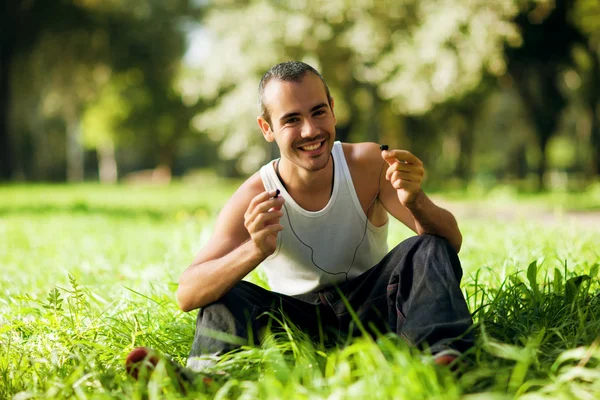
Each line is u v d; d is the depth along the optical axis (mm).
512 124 38719
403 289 2639
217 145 48375
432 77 15984
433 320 2422
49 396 2359
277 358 2465
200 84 22188
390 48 17438
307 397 2109
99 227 9938
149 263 5605
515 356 2217
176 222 10789
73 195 21578
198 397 2285
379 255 3102
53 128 49000
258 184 2943
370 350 2330
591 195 18766
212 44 21547
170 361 2387
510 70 25203
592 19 21766
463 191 22828
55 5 29016
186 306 2795
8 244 7945
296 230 2938
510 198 15516
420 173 2770
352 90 22594
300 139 2752
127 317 3420
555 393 2150
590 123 28156
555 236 5703
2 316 3684
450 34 15367
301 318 2984
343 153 2955
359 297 2939
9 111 31359
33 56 31156
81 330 3184
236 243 2912
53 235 8844
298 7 19094
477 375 2232
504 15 15602
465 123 34125
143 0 30641
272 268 3098
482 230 6945
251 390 2219
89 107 38344
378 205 3025
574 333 2855
